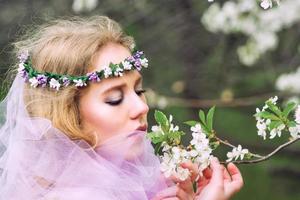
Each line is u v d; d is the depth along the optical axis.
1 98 2.73
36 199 2.31
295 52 7.05
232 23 5.97
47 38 2.46
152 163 2.36
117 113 2.33
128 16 6.61
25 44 2.56
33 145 2.35
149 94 6.02
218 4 6.25
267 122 2.29
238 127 8.30
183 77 7.14
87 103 2.34
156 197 2.34
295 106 2.36
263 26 5.99
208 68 7.12
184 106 6.74
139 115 2.33
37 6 5.73
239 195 8.30
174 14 7.03
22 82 2.45
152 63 7.11
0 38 5.71
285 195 8.27
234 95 7.43
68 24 2.52
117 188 2.28
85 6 5.69
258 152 8.22
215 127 8.27
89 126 2.35
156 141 2.26
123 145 2.31
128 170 2.31
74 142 2.33
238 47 6.71
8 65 3.04
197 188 2.33
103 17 2.57
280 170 8.37
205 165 2.26
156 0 6.91
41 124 2.35
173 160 2.25
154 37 7.07
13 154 2.36
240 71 7.25
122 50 2.40
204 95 7.16
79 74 2.37
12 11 5.96
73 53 2.38
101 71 2.34
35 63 2.44
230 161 2.30
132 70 2.38
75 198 2.26
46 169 2.32
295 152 8.22
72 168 2.30
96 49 2.38
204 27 7.04
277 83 5.86
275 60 7.16
